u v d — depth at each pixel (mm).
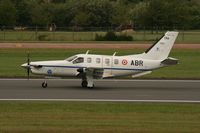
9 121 57562
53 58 163750
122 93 88250
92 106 71688
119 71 97312
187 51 191625
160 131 51531
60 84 100500
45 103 74438
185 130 52188
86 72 94625
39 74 96250
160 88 96688
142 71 98438
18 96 82500
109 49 194000
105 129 52281
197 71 130250
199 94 88312
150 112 66688
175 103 76938
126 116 62688
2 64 143125
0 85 98062
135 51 187125
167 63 98812
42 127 53250
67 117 61219
